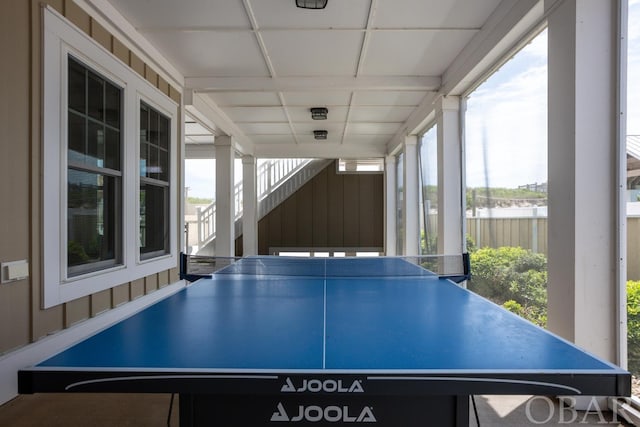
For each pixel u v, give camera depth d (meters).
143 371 1.16
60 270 2.66
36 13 2.46
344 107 6.04
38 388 1.16
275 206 10.80
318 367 1.19
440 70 4.65
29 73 2.41
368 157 9.17
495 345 1.40
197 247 10.06
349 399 1.45
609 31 2.25
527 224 3.13
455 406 1.45
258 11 3.33
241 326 1.64
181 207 4.85
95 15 3.10
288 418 1.46
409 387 1.14
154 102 4.11
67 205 2.83
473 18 3.45
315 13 3.36
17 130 2.33
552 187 2.48
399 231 8.88
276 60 4.36
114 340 1.45
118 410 2.27
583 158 2.25
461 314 1.84
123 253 3.53
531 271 3.06
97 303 3.15
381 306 2.00
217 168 7.02
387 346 1.39
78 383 1.16
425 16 3.42
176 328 1.61
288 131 7.72
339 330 1.59
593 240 2.25
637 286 2.15
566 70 2.34
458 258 3.35
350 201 10.83
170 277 4.55
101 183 3.29
